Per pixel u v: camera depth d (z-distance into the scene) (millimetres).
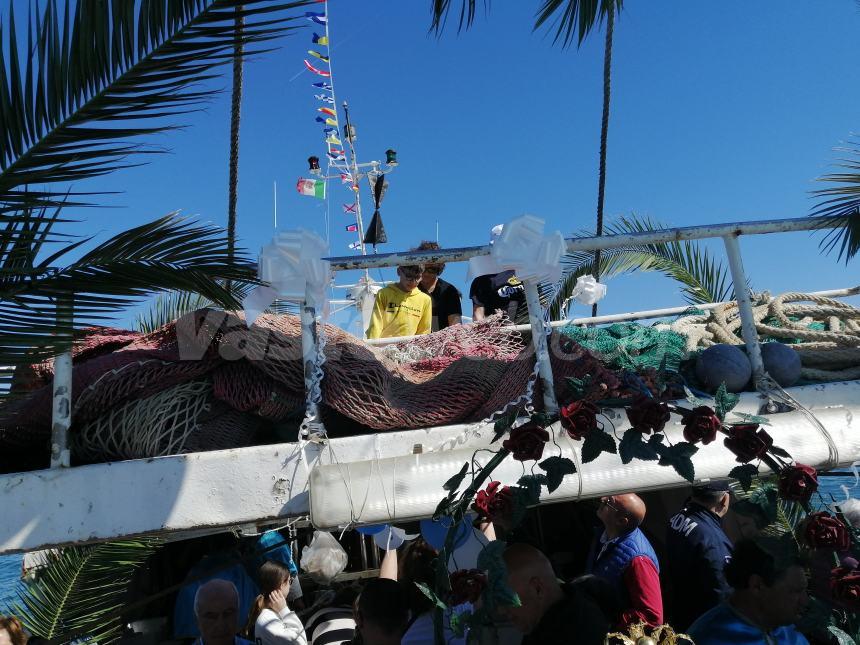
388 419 2391
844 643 2094
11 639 3217
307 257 2275
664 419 2016
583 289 3691
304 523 2826
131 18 2500
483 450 2131
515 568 2295
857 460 2332
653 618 2838
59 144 2529
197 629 3773
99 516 2135
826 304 3482
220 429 2496
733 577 2465
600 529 3629
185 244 2670
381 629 2658
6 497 2105
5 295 2479
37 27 2508
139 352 2584
